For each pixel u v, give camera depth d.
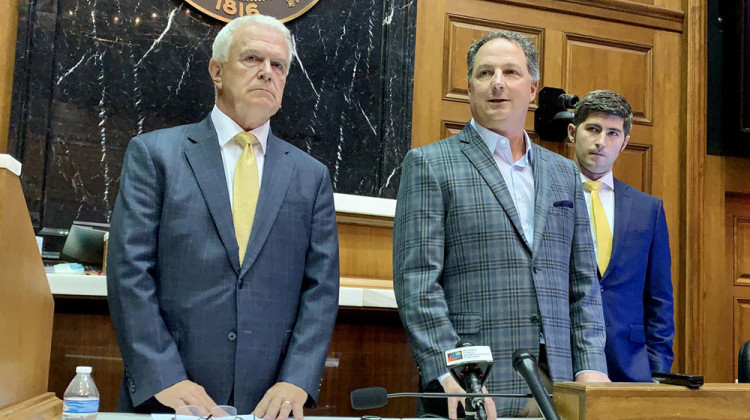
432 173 2.18
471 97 2.34
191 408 1.53
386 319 3.16
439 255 2.11
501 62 2.27
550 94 4.05
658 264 2.93
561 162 2.35
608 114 2.93
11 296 1.30
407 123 3.82
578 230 2.28
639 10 4.41
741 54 4.42
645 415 1.46
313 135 3.68
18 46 3.31
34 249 1.46
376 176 3.74
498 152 2.26
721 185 4.49
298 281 2.08
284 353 2.00
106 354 2.85
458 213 2.14
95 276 2.71
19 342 1.35
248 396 1.92
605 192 2.99
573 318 2.18
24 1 3.34
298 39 3.72
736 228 4.53
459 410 1.87
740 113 4.41
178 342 1.93
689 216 4.34
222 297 1.96
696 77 4.44
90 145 3.38
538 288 2.07
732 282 4.46
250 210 2.08
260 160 2.18
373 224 3.19
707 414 1.50
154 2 3.54
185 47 3.56
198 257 1.97
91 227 3.31
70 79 3.39
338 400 3.06
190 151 2.10
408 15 3.88
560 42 4.27
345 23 3.80
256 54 2.17
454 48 4.08
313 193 2.17
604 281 2.79
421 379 2.00
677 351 4.27
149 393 1.80
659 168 4.38
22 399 1.39
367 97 3.78
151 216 2.00
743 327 4.43
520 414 1.97
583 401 1.44
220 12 3.61
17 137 3.28
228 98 2.19
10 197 1.29
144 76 3.49
